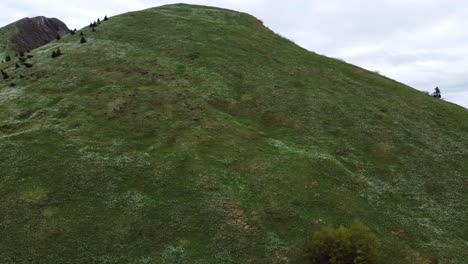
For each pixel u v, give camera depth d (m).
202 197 30.16
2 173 30.92
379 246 25.02
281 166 34.66
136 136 37.41
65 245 25.22
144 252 25.34
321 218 29.27
